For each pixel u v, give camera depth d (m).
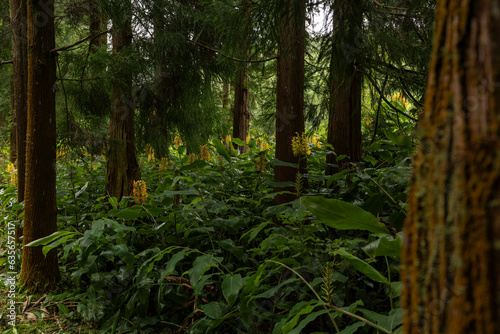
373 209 2.32
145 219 3.82
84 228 3.87
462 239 0.49
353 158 3.67
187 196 3.96
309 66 4.20
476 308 0.47
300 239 2.32
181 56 4.35
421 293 0.57
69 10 3.95
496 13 0.47
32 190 3.29
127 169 4.02
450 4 0.54
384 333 1.49
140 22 3.77
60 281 3.40
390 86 3.54
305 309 1.48
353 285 2.32
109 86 4.14
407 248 0.61
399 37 3.06
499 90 0.47
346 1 2.47
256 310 2.22
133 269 2.92
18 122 3.89
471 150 0.49
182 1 4.31
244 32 2.96
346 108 3.64
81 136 3.67
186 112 5.06
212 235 3.21
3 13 4.89
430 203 0.56
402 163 2.70
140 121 4.91
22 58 3.90
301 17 2.74
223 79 4.99
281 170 3.43
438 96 0.56
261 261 2.90
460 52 0.51
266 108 5.05
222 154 4.00
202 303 2.66
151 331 2.62
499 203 0.46
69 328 2.77
